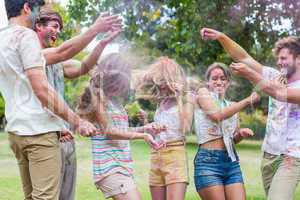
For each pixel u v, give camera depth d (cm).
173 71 259
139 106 262
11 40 220
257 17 266
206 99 264
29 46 216
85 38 225
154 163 266
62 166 257
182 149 264
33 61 215
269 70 262
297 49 259
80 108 248
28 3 229
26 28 221
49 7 253
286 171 258
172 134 261
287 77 262
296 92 247
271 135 265
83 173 492
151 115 266
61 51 226
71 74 259
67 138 251
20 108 222
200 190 270
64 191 270
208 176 266
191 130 272
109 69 249
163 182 266
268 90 247
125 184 246
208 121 266
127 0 264
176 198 259
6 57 221
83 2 265
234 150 271
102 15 228
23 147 226
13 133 226
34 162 223
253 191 387
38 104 222
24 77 221
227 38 267
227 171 269
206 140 268
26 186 240
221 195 266
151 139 246
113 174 246
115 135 246
